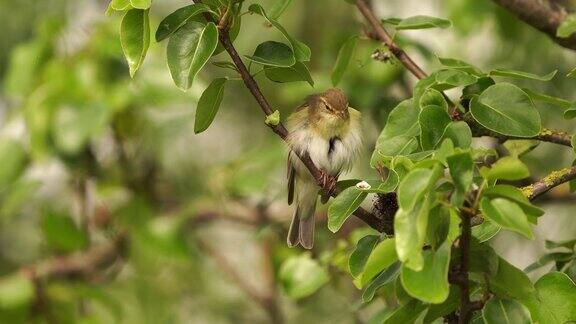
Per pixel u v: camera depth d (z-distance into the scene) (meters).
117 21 12.38
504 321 5.36
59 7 13.63
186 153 13.83
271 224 11.73
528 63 11.58
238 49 12.88
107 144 13.90
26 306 11.82
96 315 11.99
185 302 13.48
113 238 12.90
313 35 13.17
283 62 6.29
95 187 13.18
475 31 11.58
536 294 5.67
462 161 5.14
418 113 6.49
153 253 12.48
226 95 13.77
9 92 12.31
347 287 11.35
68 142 11.80
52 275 12.49
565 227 12.00
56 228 12.45
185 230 12.91
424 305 5.68
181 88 5.87
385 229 6.24
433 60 12.18
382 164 6.38
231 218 12.77
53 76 12.13
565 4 9.26
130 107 12.70
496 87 6.33
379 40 8.30
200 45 5.90
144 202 12.70
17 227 14.07
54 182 13.43
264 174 12.66
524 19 8.65
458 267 5.41
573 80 11.34
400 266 5.48
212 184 12.83
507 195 5.18
